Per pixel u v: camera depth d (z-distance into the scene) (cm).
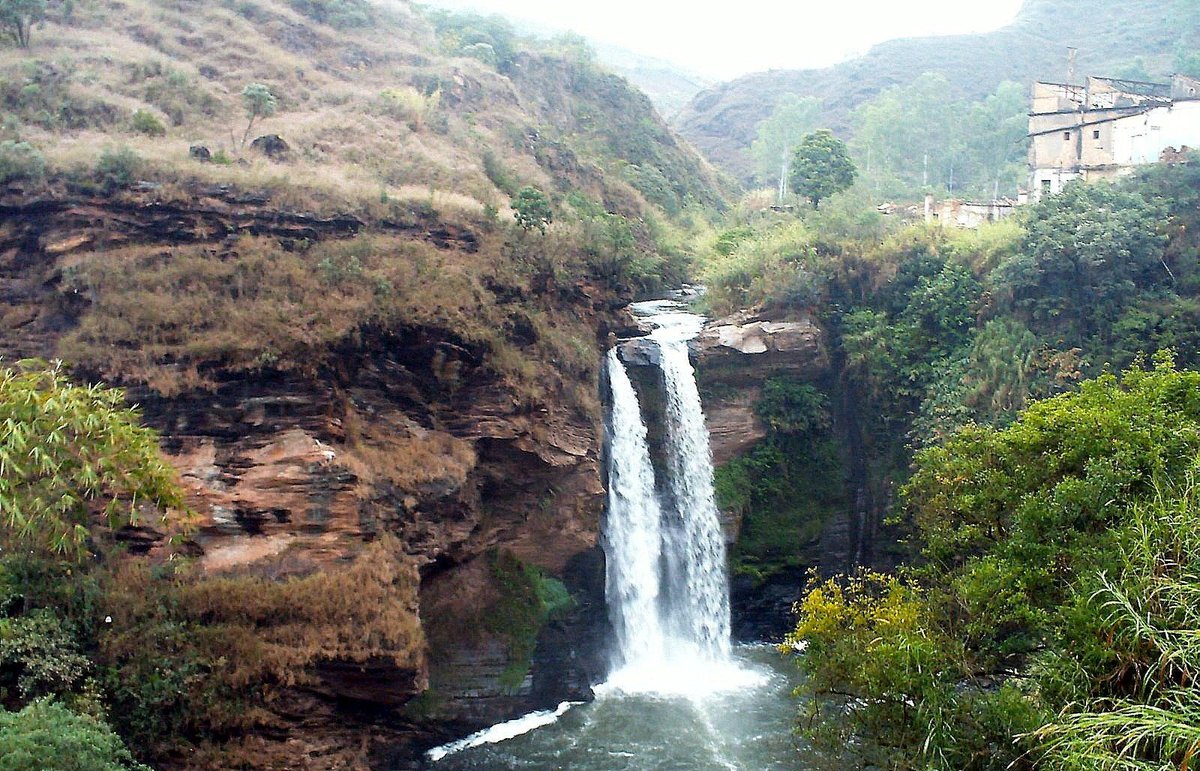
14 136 2745
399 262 2398
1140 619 1138
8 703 1617
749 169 8775
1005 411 2869
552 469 2550
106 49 3684
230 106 3644
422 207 2695
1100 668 1224
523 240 2823
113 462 1291
